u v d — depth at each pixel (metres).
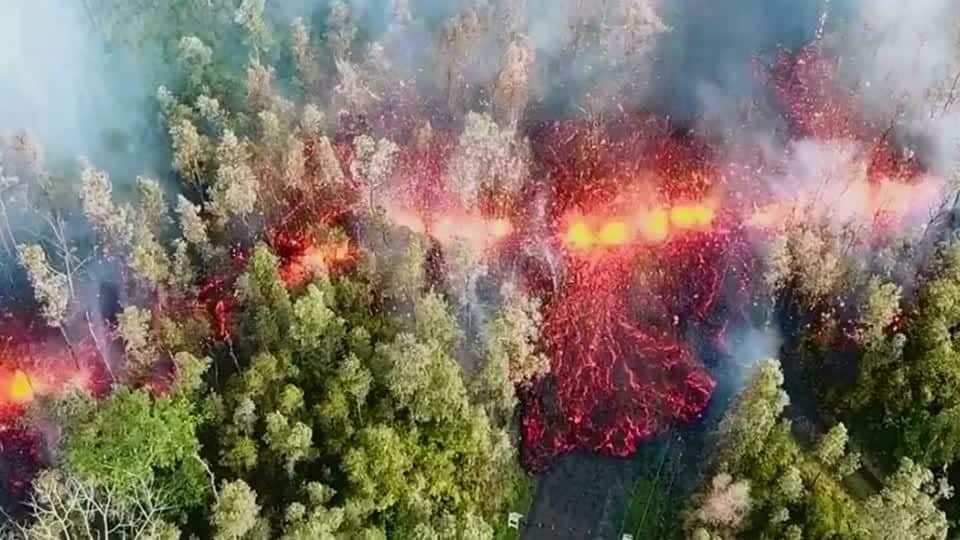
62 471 42.81
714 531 44.47
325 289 48.41
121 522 41.12
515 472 50.75
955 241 50.41
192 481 42.53
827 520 43.50
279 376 45.91
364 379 45.44
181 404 43.12
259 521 42.25
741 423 44.41
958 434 46.62
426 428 45.78
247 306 48.78
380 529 43.22
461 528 43.31
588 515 50.03
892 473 47.88
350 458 43.38
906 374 48.84
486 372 47.00
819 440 48.12
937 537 42.44
